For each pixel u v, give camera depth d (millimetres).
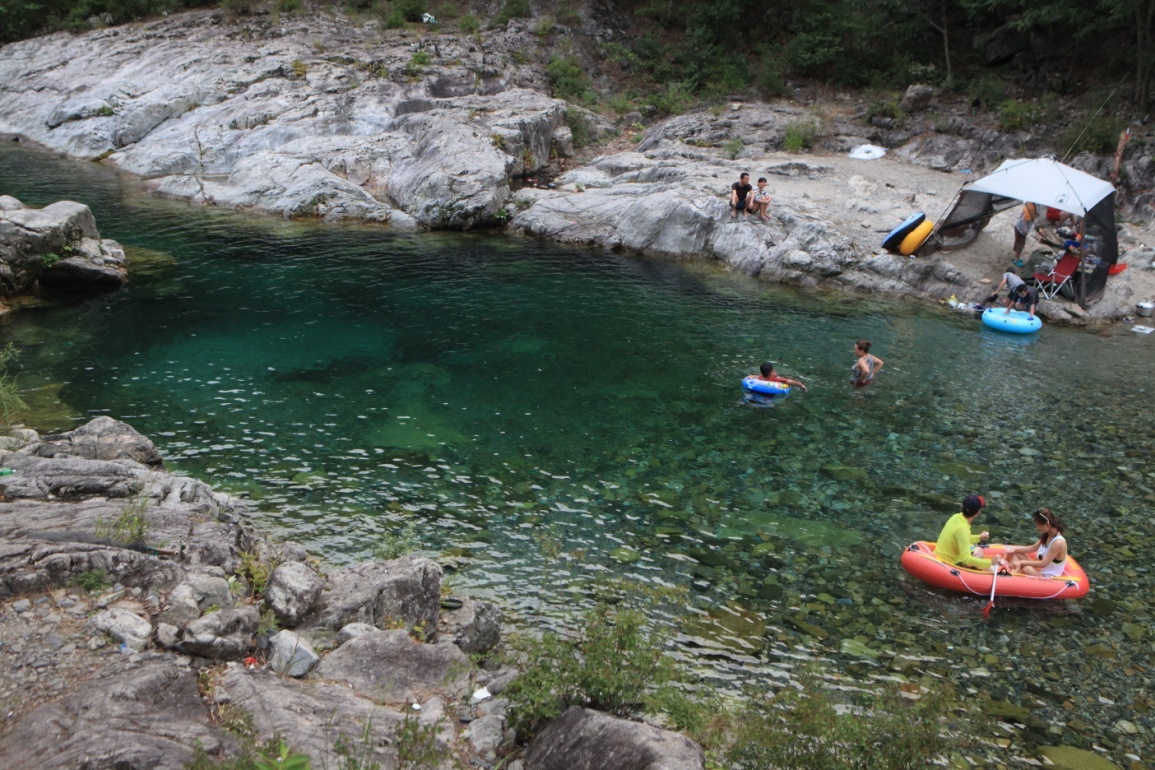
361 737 6238
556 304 20406
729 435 14203
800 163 28047
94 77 35938
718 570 10492
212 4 42438
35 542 7789
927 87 30625
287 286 20781
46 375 15164
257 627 7586
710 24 37062
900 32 32844
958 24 33250
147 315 18406
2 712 5977
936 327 19875
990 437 14422
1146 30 27172
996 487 12742
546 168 30750
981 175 27609
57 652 6652
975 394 16156
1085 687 8664
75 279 19781
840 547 11086
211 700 6484
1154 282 21812
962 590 10180
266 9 40219
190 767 5414
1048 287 21297
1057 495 12555
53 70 37344
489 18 39656
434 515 11414
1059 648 9266
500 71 35062
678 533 11281
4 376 14711
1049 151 27156
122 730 5758
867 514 11930
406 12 39250
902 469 13242
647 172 27844
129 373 15461
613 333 18688
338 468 12523
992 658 9078
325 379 15695
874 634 9406
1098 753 7773
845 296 21859
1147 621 9742
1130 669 8938
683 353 17719
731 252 23812
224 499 10938
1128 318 20891
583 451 13461
